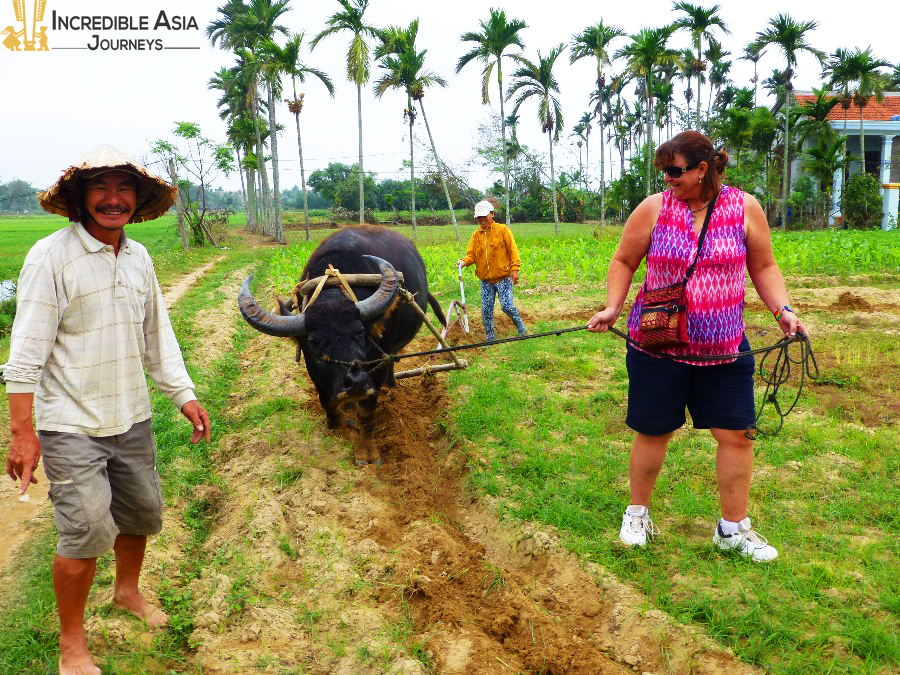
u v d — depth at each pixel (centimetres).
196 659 368
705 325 407
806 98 4478
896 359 821
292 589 434
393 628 386
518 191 6656
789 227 4212
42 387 326
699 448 584
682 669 352
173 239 3994
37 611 395
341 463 607
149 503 362
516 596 416
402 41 3484
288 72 3825
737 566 415
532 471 554
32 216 13038
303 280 624
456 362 680
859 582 396
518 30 3528
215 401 793
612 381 774
